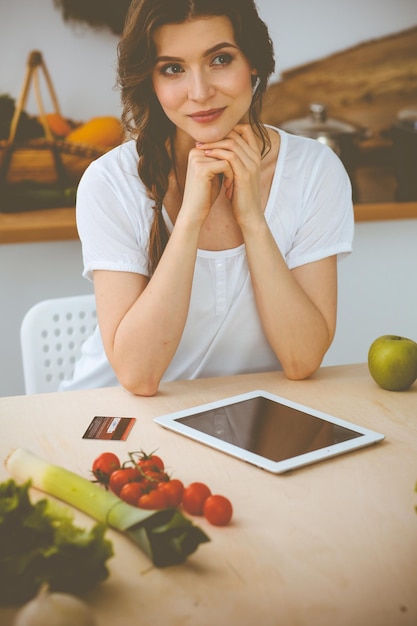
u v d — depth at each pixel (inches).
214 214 65.9
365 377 64.2
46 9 105.3
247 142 62.2
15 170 106.6
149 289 61.6
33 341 76.0
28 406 57.9
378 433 52.4
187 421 54.4
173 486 42.8
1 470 47.8
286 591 37.0
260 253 63.2
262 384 62.8
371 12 112.2
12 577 35.3
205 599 36.4
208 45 56.9
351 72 113.2
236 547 40.4
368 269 116.4
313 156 68.6
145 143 63.9
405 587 37.3
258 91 64.4
